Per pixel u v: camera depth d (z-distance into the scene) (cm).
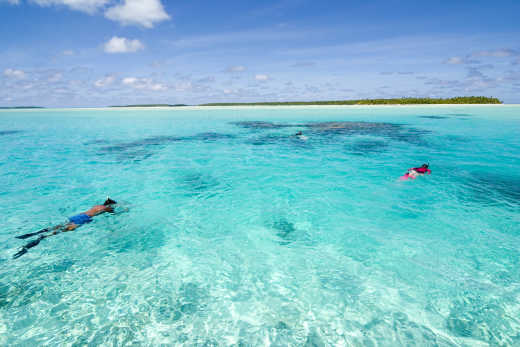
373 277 437
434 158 1245
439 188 845
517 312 359
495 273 438
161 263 482
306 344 320
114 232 593
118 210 708
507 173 990
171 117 3931
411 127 2423
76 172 1073
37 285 419
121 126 2758
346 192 829
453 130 2208
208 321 355
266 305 383
